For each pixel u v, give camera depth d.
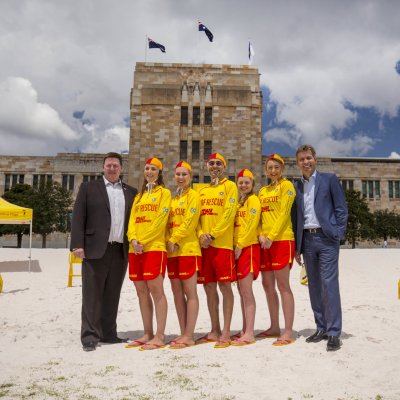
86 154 62.59
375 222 60.25
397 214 64.50
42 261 24.14
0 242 63.97
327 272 5.82
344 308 8.93
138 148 48.97
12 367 4.73
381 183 67.56
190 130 49.53
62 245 62.59
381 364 4.71
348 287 13.20
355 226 54.75
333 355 5.10
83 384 4.11
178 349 5.52
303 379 4.25
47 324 7.36
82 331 5.82
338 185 6.11
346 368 4.59
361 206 55.97
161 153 48.84
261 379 4.25
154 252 5.77
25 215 18.88
